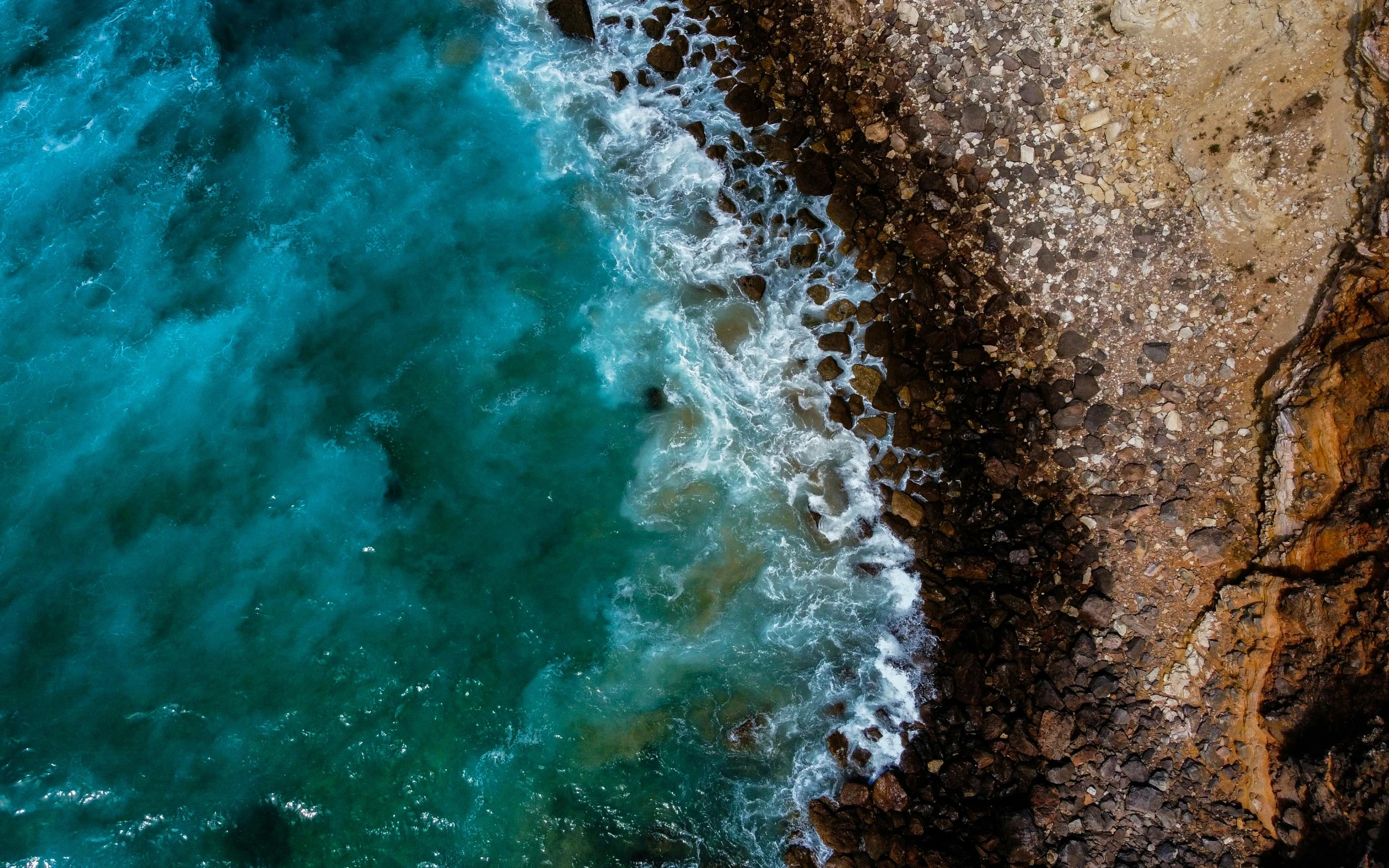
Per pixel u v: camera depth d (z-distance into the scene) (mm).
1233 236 9531
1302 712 7887
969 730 8938
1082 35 10266
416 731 8633
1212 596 8977
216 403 9820
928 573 9586
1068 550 9547
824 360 10414
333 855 8195
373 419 9945
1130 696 8891
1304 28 8742
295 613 8977
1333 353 8578
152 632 8812
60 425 9617
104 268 10312
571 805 8539
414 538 9461
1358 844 7121
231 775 8297
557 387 10328
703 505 9891
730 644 9336
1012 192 10500
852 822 8570
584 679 9055
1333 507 8227
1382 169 8445
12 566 9023
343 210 10875
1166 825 8359
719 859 8469
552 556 9562
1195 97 9578
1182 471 9477
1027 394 10023
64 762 8211
